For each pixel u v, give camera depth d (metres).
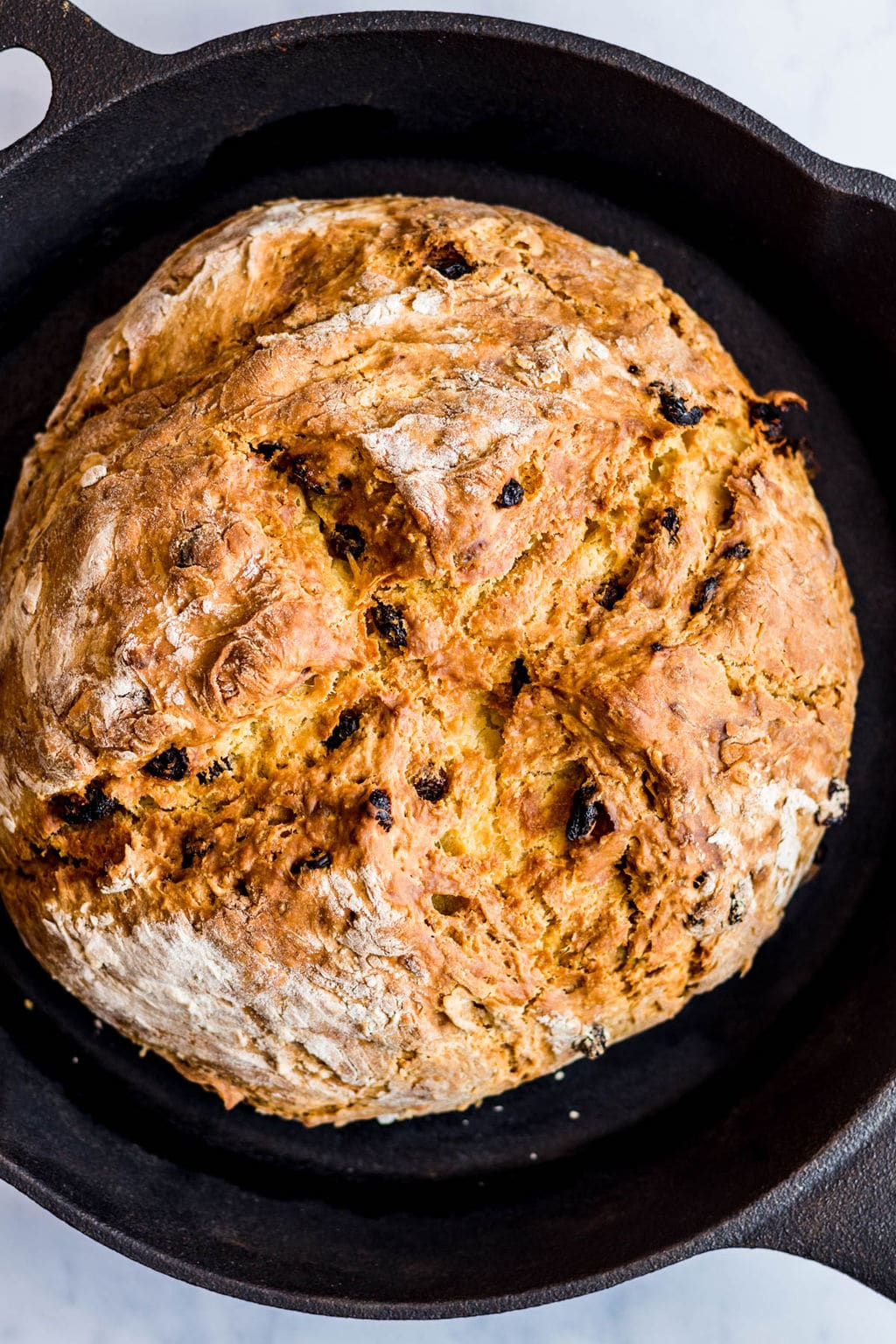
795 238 0.51
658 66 0.48
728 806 0.46
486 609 0.45
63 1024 0.52
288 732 0.45
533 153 0.52
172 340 0.48
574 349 0.46
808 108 0.55
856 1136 0.47
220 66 0.48
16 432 0.53
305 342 0.46
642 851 0.45
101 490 0.46
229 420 0.45
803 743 0.47
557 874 0.45
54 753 0.45
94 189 0.51
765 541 0.46
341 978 0.45
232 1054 0.47
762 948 0.53
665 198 0.52
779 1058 0.52
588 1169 0.52
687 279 0.53
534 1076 0.49
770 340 0.53
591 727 0.45
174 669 0.44
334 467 0.45
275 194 0.53
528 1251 0.50
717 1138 0.52
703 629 0.46
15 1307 0.54
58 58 0.48
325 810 0.45
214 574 0.44
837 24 0.55
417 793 0.45
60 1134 0.51
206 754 0.45
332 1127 0.52
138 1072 0.52
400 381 0.45
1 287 0.52
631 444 0.46
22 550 0.48
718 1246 0.47
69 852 0.46
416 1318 0.47
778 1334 0.54
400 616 0.45
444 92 0.50
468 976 0.45
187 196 0.52
